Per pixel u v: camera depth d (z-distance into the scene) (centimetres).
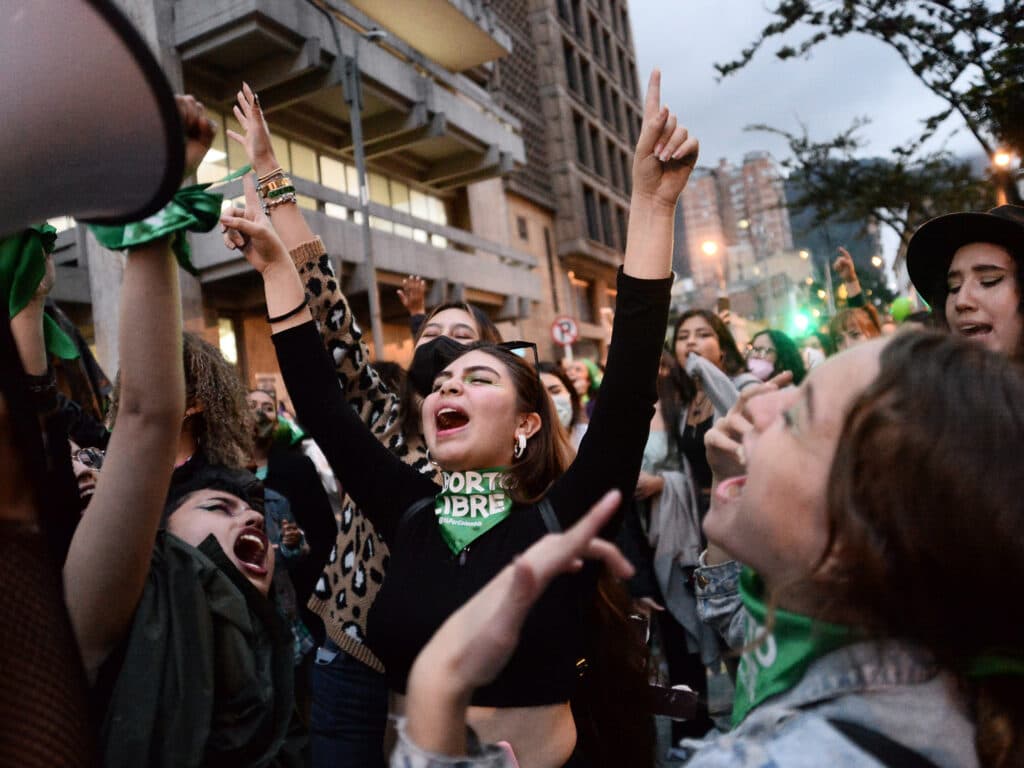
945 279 222
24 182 65
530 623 149
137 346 100
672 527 335
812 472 76
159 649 137
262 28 1231
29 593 68
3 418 72
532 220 2670
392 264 1521
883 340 79
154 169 62
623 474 158
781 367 436
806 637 75
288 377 182
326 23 1364
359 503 183
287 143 1516
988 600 67
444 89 1747
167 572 145
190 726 134
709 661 325
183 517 165
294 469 379
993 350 73
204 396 194
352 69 1342
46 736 65
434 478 218
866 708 68
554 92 2883
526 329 2522
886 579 68
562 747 150
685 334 414
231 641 147
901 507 67
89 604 103
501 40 1908
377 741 204
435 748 73
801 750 66
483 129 1823
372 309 1312
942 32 680
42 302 115
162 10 1246
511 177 2506
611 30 3700
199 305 1265
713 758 71
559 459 183
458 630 74
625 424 157
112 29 56
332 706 208
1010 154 689
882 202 1070
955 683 70
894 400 70
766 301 5050
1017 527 64
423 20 1756
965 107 693
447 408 168
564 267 2886
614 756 177
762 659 80
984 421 67
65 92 60
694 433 345
